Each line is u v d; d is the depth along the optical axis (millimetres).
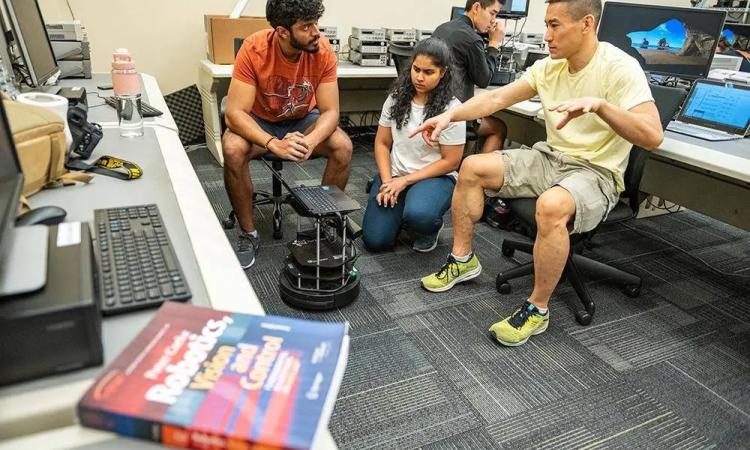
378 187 2402
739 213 2291
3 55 1626
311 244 1969
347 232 2035
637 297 2146
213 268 742
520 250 2355
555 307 2018
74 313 500
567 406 1491
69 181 1004
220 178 3121
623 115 1532
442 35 2576
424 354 1678
